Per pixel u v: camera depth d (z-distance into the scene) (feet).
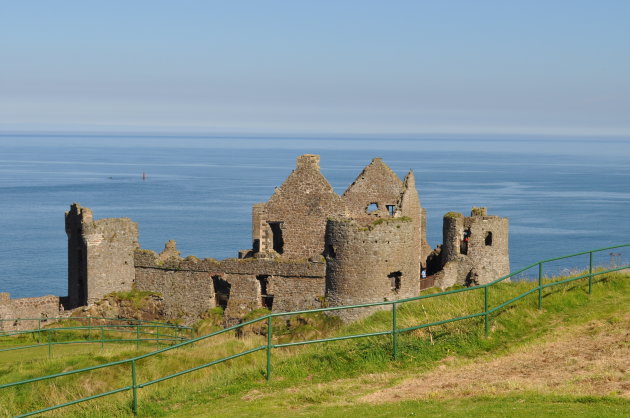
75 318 199.11
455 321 119.14
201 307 213.05
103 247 216.13
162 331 211.61
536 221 629.10
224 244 533.96
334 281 193.47
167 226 617.21
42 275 450.30
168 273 216.13
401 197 220.23
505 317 119.75
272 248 225.35
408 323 123.65
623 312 117.91
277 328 199.31
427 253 240.53
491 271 216.74
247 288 208.33
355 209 229.25
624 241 531.09
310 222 218.18
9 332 188.85
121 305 216.13
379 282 190.70
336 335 148.36
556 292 127.34
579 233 567.59
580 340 109.91
